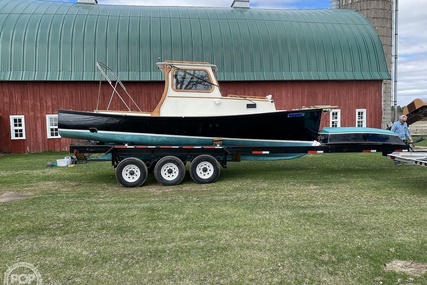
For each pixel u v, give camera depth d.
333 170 9.25
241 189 6.96
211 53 16.12
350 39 17.73
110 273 3.35
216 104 7.91
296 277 3.23
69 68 15.17
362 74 17.28
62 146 15.54
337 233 4.32
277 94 16.64
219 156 7.75
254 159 8.28
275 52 16.70
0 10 16.08
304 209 5.43
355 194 6.42
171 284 3.13
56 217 5.12
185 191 6.85
